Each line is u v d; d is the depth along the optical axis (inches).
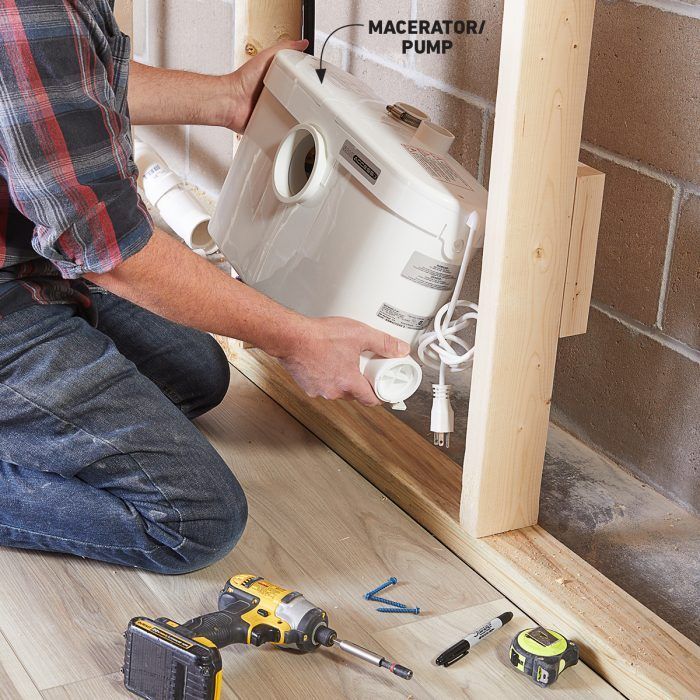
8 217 46.8
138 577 52.2
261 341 50.1
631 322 63.4
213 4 93.0
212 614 45.3
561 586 51.2
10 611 48.8
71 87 41.5
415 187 51.0
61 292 51.3
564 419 70.6
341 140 54.2
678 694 44.4
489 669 47.6
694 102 55.9
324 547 55.9
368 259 53.6
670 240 59.4
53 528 51.5
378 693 45.3
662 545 58.9
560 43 45.6
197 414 66.5
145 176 86.0
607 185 62.9
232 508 52.2
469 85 70.2
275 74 59.4
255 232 61.1
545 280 50.3
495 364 50.8
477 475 53.3
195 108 61.8
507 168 47.0
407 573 54.2
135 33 108.6
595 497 63.4
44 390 48.6
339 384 53.0
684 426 61.2
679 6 55.4
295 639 45.7
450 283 54.7
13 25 39.9
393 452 61.9
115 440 49.7
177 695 41.7
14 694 43.6
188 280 46.8
